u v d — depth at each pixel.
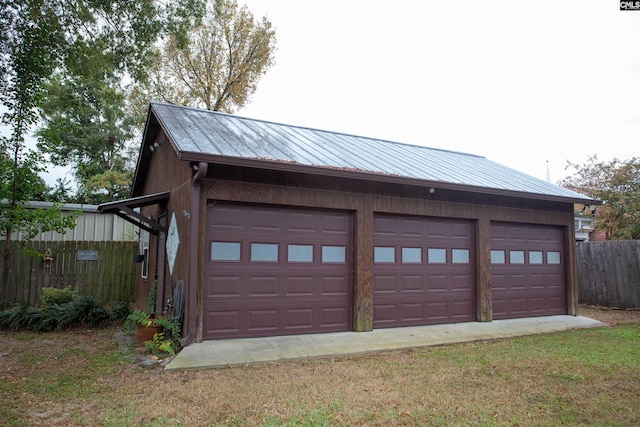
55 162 22.48
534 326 9.09
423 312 8.55
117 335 7.79
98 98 22.80
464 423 3.95
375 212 8.14
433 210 8.69
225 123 9.21
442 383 5.15
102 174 20.91
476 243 9.27
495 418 4.09
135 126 23.66
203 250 6.59
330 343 6.95
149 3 10.04
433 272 8.75
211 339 6.63
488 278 9.26
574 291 10.49
